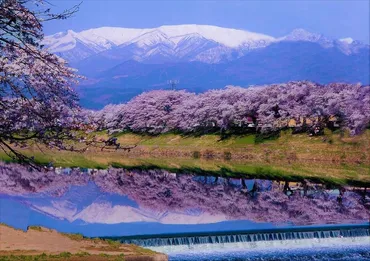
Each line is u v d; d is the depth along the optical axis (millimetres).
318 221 54406
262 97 149500
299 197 69938
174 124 164875
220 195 71250
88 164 106375
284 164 117688
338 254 43188
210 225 52875
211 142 149250
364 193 73750
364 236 49344
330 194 72562
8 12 18219
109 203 64250
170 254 42469
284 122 143375
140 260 31047
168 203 65312
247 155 134500
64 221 52844
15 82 19500
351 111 134125
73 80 20594
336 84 147875
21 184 70438
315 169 105688
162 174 92875
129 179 85438
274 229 49844
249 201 66875
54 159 105625
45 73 19844
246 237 47250
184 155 142625
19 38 19000
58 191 69000
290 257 42062
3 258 27125
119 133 172250
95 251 31922
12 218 43094
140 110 171875
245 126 150250
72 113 20547
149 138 165500
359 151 124000
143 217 56625
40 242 32594
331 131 134875
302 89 146250
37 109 19750
